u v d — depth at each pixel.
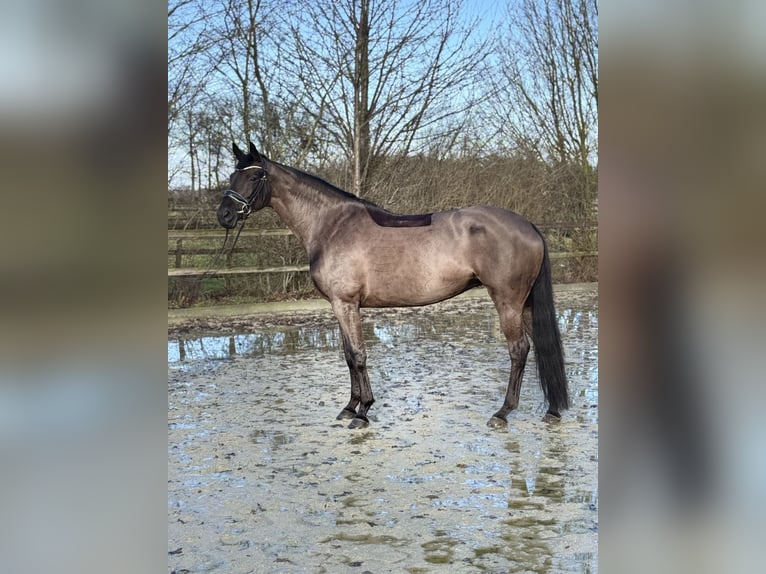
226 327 8.52
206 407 4.85
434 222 4.20
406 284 4.18
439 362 6.35
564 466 3.42
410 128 11.61
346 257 4.22
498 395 5.00
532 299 4.12
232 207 4.30
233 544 2.59
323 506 2.96
